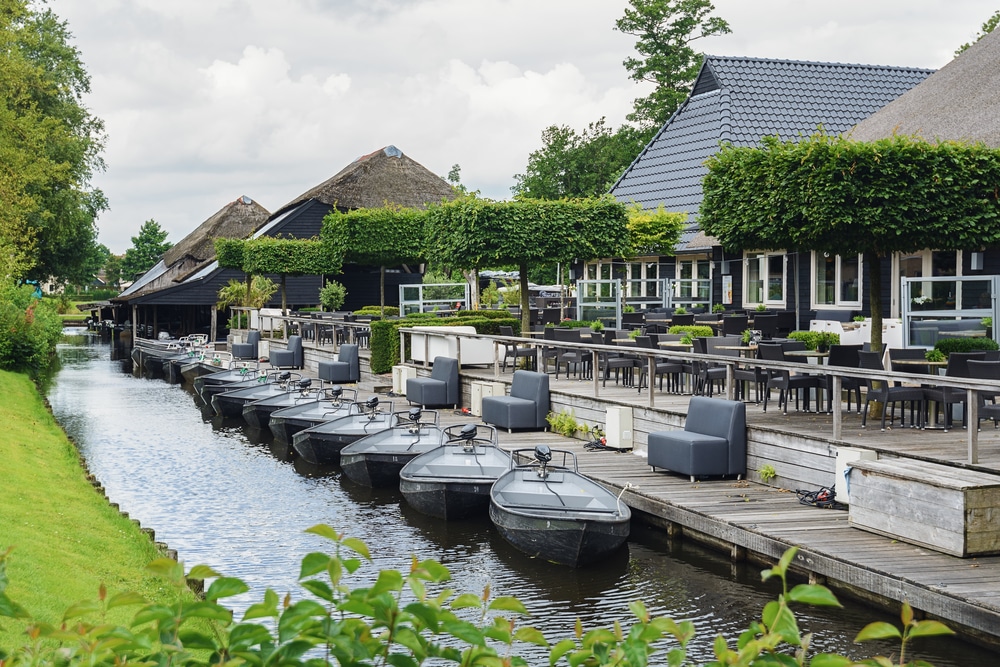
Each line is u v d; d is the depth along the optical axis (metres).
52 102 40.69
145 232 113.25
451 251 20.59
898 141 11.05
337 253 29.84
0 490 9.97
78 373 36.09
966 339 13.54
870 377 9.70
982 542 7.91
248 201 58.19
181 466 16.69
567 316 27.33
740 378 13.16
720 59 30.66
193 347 37.16
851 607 8.01
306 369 29.11
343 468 14.70
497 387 16.89
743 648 2.13
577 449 13.82
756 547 8.90
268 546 11.27
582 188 49.56
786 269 23.52
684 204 29.00
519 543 10.07
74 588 7.12
